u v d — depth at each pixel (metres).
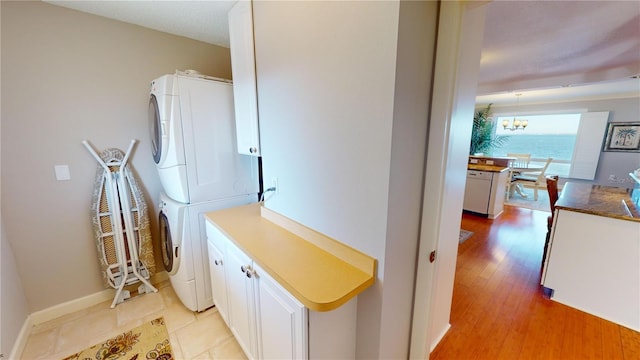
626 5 1.79
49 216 1.88
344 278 1.03
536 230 3.70
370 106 0.96
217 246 1.68
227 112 1.95
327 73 1.11
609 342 1.70
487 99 6.21
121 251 2.09
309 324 0.97
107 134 2.02
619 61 3.03
